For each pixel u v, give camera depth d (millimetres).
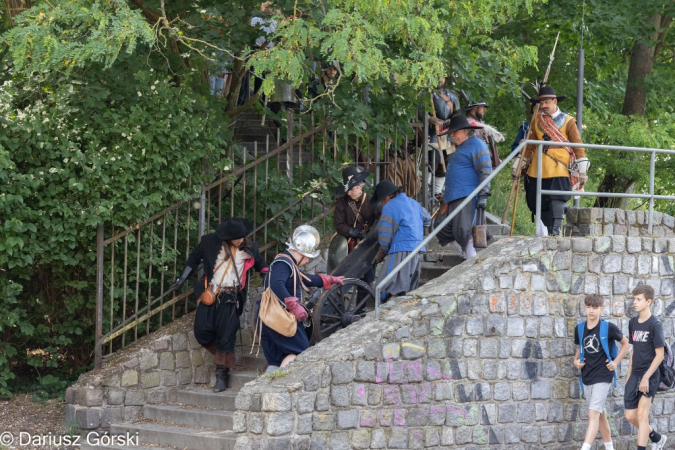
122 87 15023
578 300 14320
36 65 13273
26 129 14133
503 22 18375
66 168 14461
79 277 15469
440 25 14703
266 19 15844
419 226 14109
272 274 12914
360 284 13859
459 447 13180
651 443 14039
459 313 13258
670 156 26516
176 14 16094
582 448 13305
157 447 13125
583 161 15258
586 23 24250
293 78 13344
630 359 13688
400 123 17594
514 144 16141
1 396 15328
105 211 14438
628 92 27516
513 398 13680
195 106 15703
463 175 14633
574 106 26750
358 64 13180
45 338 15594
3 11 16766
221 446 12539
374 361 12523
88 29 13805
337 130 16516
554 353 14078
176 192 15289
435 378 13031
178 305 16047
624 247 14711
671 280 15203
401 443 12680
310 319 13617
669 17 25641
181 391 14391
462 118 14727
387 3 13297
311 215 16844
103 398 13938
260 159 16172
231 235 13992
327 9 14906
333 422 12141
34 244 14461
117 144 14797
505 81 18516
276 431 11609
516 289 13789
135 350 14477
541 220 15648
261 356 14867
